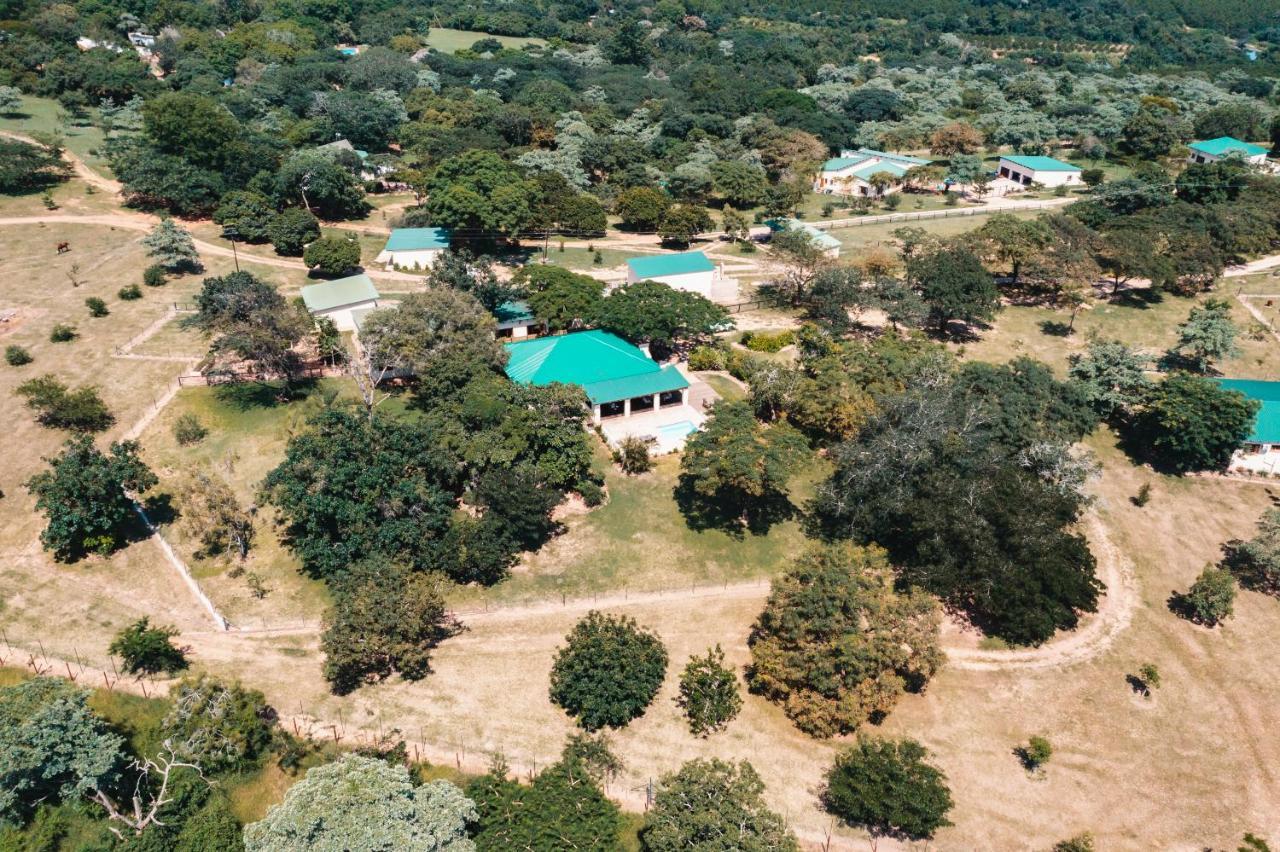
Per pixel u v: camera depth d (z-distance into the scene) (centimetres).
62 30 17825
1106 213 12138
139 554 6216
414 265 11188
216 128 12769
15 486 6644
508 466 6569
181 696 4825
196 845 4253
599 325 8894
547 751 4922
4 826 4275
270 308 7988
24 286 9625
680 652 5700
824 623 5128
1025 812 4712
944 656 5200
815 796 4744
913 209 14538
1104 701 5453
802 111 18425
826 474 7431
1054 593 5716
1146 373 9144
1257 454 7712
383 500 6169
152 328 8975
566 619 5941
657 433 7750
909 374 7944
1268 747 5184
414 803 3972
